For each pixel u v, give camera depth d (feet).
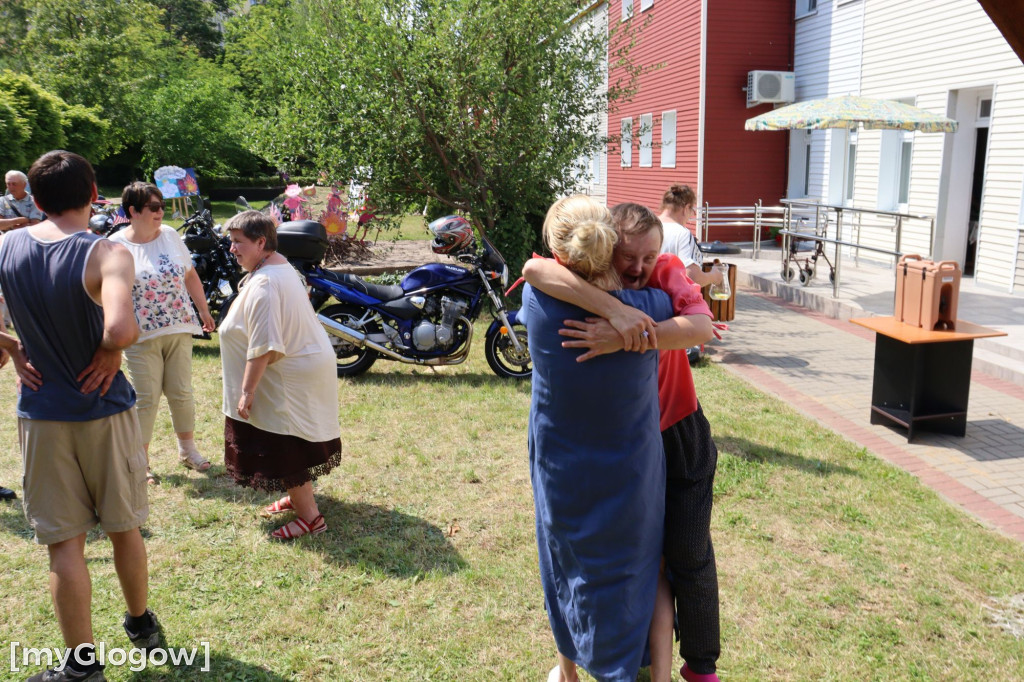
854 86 41.78
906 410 17.92
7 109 55.83
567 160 33.09
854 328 28.96
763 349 25.98
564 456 7.78
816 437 17.46
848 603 10.93
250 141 33.42
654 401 7.81
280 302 11.84
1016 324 25.77
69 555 8.81
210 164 90.12
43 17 91.66
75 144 71.36
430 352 21.62
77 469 8.86
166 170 50.52
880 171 39.27
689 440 8.48
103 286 8.44
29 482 8.75
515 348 21.94
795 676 9.45
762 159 48.70
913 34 36.83
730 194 48.75
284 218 36.96
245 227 11.96
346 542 12.64
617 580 7.79
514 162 33.14
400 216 35.45
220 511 13.66
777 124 31.17
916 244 37.32
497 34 31.78
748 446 16.74
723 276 14.40
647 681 9.41
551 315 7.58
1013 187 31.01
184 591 11.15
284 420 12.15
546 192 35.27
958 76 34.12
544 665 9.66
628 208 7.72
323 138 31.55
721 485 14.71
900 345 17.87
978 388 21.31
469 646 10.02
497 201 34.76
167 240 14.57
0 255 8.70
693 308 7.70
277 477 12.28
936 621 10.50
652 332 7.26
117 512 9.05
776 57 47.73
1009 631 10.34
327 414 12.62
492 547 12.56
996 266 32.19
